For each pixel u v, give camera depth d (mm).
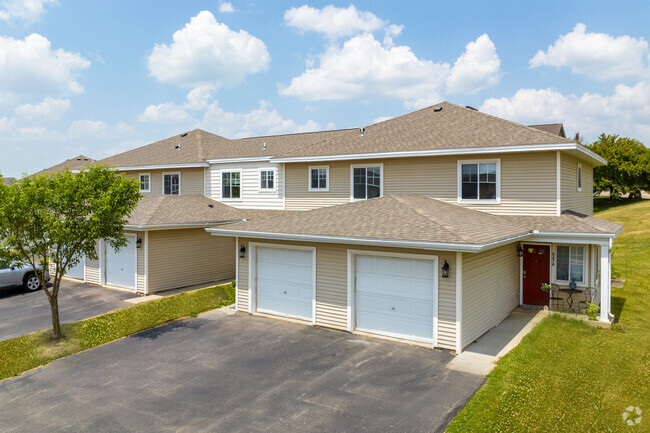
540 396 7883
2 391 8930
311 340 11422
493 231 11586
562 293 14711
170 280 17719
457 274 10234
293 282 13328
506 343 10984
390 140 17906
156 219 17297
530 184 14594
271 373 9352
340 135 20344
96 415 7789
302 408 7781
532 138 14461
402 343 11039
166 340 11695
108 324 13078
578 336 11266
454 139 16188
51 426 7477
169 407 7988
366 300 11828
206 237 19156
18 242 11500
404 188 16875
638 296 16031
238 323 13117
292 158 19359
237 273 14492
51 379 9445
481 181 15438
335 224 12727
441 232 10656
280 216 14914
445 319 10445
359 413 7535
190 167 23688
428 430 6941
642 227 30406
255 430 7109
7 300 16266
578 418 7156
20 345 11484
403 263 11188
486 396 7922
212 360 10195
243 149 23469
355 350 10602
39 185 11641
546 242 14133
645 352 10133
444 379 8805
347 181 18297
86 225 11641
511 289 14250
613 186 42094
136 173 25812
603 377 8719
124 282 17781
